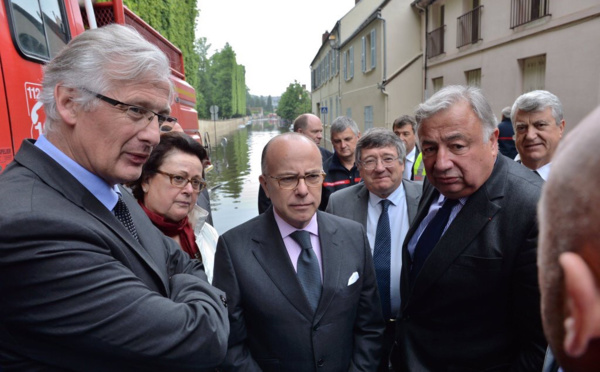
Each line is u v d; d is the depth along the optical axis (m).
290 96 70.88
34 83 2.34
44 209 0.92
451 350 1.62
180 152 2.02
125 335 0.95
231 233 1.76
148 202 2.02
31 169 0.99
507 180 1.51
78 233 0.94
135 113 1.05
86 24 3.26
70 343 0.92
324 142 25.36
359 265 1.77
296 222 1.67
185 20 19.50
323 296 1.62
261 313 1.61
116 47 1.02
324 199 3.90
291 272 1.63
